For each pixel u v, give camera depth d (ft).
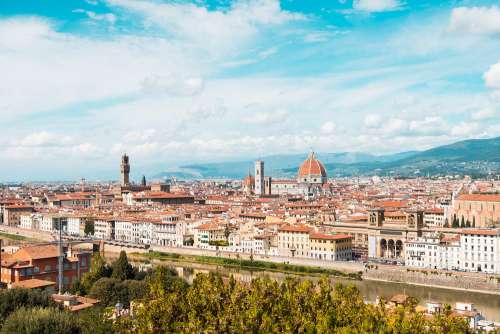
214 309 481.87
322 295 502.79
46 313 511.40
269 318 449.48
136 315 528.22
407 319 463.42
